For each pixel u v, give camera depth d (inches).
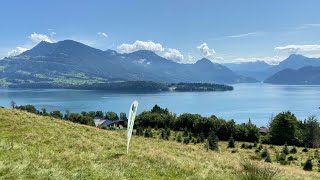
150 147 1191.6
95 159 842.8
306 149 4094.5
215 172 842.2
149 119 6934.1
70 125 1501.0
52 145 966.4
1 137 969.5
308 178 992.9
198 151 1347.2
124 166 786.2
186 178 743.7
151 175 737.0
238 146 4443.9
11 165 648.4
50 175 629.0
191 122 6378.0
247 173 751.7
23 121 1282.0
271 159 2984.7
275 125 5285.4
